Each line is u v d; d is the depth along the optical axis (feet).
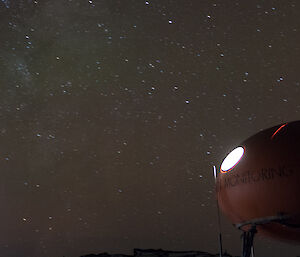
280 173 14.44
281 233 15.60
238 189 15.62
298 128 15.26
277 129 15.78
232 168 16.19
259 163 15.12
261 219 15.10
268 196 14.65
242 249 15.88
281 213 14.47
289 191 14.19
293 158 14.43
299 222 14.38
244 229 16.58
